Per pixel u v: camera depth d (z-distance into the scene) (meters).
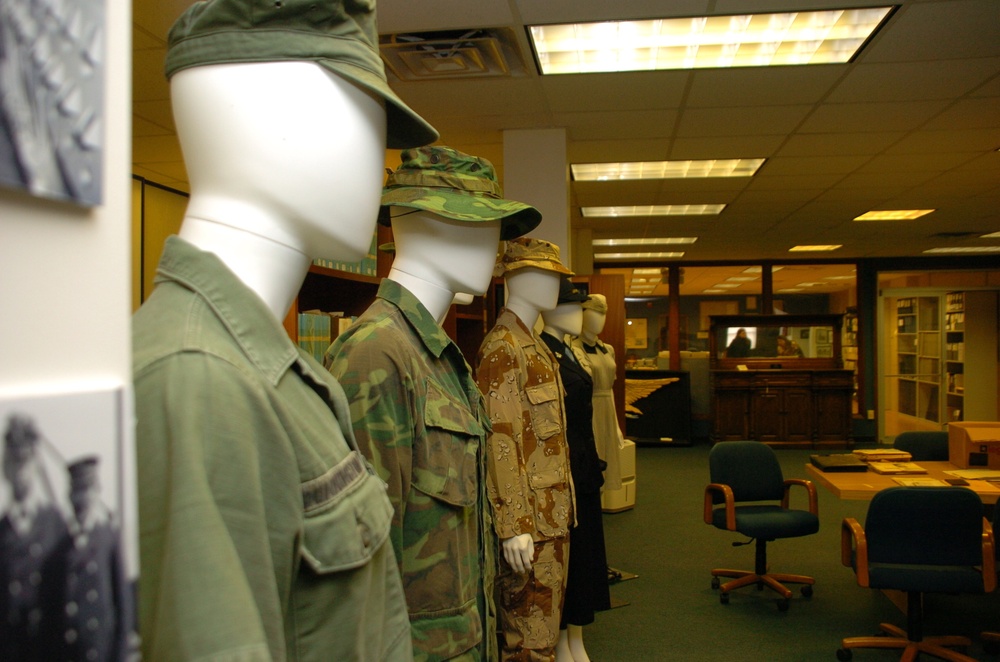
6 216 0.32
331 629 0.65
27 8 0.31
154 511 0.52
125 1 0.40
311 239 0.75
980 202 6.66
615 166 5.39
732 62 3.35
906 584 2.79
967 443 3.74
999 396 9.84
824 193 6.28
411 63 3.28
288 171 0.71
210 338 0.60
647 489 6.62
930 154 4.94
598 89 3.65
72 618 0.33
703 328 12.14
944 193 6.26
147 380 0.55
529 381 2.17
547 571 2.06
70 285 0.35
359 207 0.77
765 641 3.25
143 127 3.71
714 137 4.52
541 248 2.36
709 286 13.89
